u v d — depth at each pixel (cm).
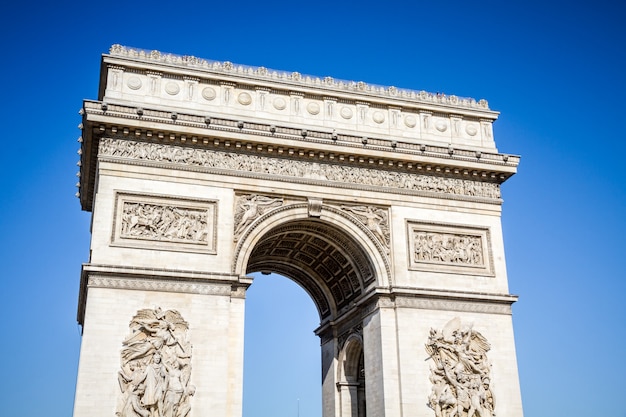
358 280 8756
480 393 7969
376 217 8469
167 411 6950
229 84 8462
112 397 6888
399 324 8025
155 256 7512
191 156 7975
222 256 7719
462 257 8562
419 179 8738
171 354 7181
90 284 7200
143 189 7706
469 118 9306
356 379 9306
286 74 8825
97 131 7731
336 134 8381
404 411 7706
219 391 7206
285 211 8156
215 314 7456
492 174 8981
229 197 7962
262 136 8144
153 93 8150
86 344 6994
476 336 8256
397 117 8994
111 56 8081
